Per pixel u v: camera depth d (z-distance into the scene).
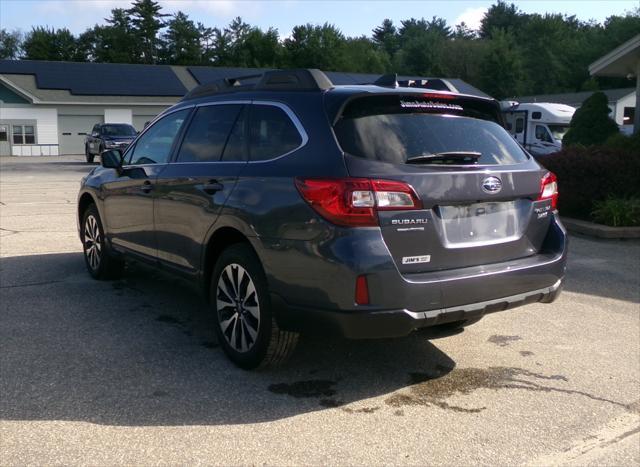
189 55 81.44
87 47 83.00
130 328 5.22
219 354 4.70
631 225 10.05
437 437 3.58
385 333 3.71
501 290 4.07
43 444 3.38
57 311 5.63
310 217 3.75
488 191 4.05
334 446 3.45
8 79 41.44
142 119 44.81
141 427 3.59
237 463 3.25
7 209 12.20
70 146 43.09
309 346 4.92
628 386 4.33
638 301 6.38
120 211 5.94
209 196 4.54
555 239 4.50
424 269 3.84
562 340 5.21
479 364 4.66
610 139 13.03
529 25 89.69
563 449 3.49
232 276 4.39
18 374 4.25
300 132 4.08
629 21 70.81
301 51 76.69
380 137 3.90
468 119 4.40
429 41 91.38
